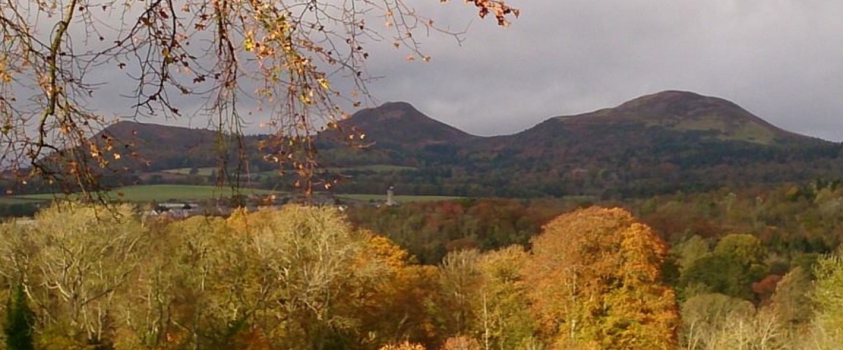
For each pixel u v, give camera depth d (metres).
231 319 19.41
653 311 21.38
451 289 26.12
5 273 17.58
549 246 23.00
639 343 20.98
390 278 23.86
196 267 18.39
